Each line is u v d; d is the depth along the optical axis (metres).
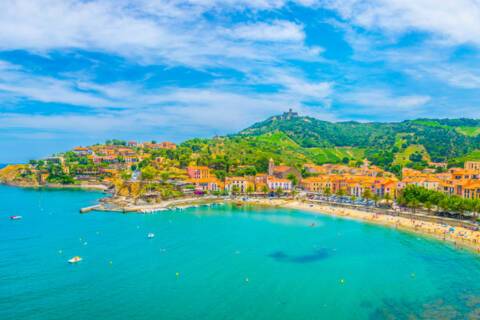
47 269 117.88
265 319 86.88
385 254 135.12
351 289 103.88
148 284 106.56
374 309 91.88
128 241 152.75
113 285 105.69
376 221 193.88
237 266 122.19
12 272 115.00
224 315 88.56
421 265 122.69
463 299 96.56
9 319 86.12
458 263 123.94
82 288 103.38
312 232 170.00
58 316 87.69
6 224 186.88
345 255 134.38
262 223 191.12
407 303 94.94
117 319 86.50
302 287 105.25
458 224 174.62
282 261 127.56
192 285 106.06
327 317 87.81
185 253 136.12
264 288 104.44
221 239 156.88
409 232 167.88
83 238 157.12
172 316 88.00
